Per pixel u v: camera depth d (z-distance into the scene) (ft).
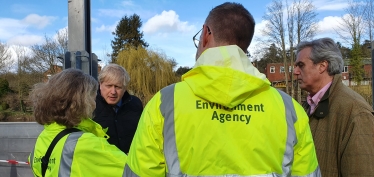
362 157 5.83
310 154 4.41
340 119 6.42
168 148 3.99
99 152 5.29
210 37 4.50
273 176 4.01
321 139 6.80
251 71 4.17
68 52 10.27
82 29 10.29
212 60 4.07
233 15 4.38
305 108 7.80
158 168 4.07
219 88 3.86
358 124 6.05
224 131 3.95
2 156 15.64
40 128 15.78
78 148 5.21
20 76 100.01
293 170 4.34
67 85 5.58
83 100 5.68
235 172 3.90
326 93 6.89
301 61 7.36
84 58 10.13
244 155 3.96
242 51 4.24
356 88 69.67
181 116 4.01
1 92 92.38
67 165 5.17
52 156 5.28
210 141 3.92
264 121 4.08
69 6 10.36
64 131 5.49
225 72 3.84
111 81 9.76
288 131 4.21
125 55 75.66
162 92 4.29
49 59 106.11
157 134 4.08
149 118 4.15
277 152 4.10
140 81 71.87
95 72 11.01
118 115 10.16
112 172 5.29
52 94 5.49
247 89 3.91
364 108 6.19
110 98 9.87
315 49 7.08
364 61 82.28
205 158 3.90
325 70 7.02
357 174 5.86
